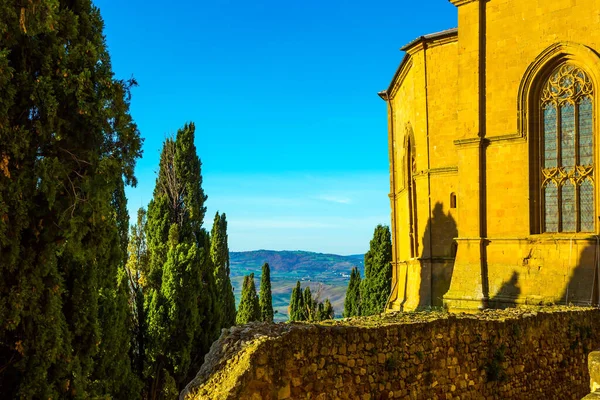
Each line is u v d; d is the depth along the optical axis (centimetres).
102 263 2108
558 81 2719
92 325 1575
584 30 2608
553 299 2595
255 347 1162
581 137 2661
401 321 1505
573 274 2584
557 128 2717
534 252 2722
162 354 2630
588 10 2600
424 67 3534
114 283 2192
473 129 2925
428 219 3506
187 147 4031
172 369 2659
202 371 1205
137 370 2670
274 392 1168
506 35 2847
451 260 3397
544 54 2719
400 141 4278
